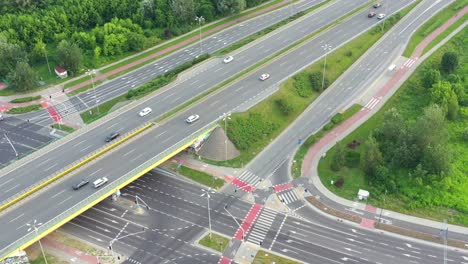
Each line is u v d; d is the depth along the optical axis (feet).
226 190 552.00
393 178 553.23
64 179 517.96
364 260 473.26
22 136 624.18
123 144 565.53
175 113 613.11
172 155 549.13
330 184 558.56
